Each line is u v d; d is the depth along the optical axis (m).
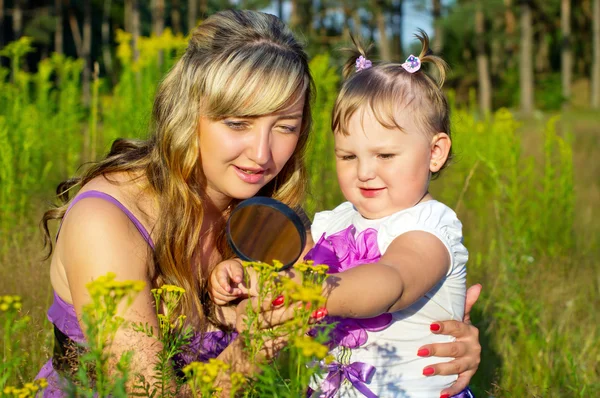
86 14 33.66
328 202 5.80
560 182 5.60
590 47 44.12
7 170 4.67
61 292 2.22
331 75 6.10
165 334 1.78
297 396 1.46
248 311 1.63
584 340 3.71
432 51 2.41
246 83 2.09
